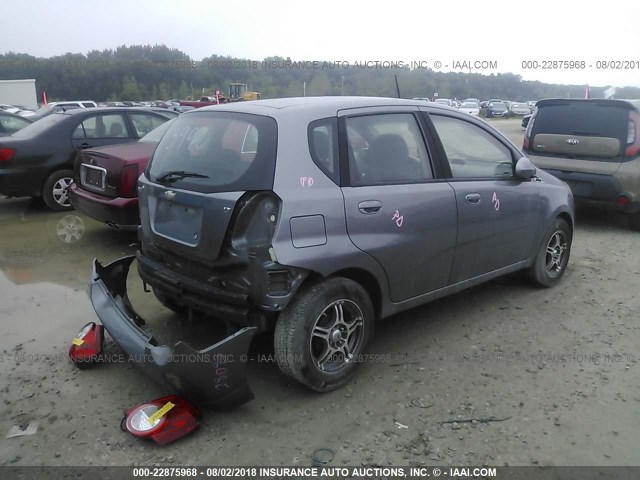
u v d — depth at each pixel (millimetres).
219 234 3115
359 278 3559
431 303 4875
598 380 3617
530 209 4707
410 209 3670
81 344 3691
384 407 3291
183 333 4180
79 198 6293
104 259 6020
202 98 27516
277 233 3049
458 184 4062
